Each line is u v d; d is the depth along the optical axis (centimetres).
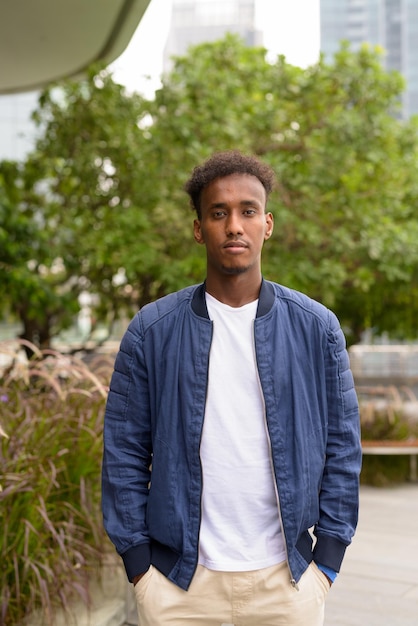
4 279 718
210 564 187
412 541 531
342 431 199
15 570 311
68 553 341
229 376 192
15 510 325
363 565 477
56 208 834
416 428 753
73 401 412
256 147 775
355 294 950
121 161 793
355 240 796
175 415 192
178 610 191
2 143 1742
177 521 188
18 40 697
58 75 798
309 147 768
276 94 802
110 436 201
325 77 788
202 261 705
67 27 663
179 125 725
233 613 191
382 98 800
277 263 731
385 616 391
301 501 188
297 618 191
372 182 838
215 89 766
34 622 322
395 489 705
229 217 191
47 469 355
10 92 851
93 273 834
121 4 606
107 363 487
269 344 192
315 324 197
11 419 373
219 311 195
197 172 198
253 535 188
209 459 189
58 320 907
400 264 815
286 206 746
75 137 820
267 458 189
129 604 361
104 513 199
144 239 730
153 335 197
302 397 192
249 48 845
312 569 195
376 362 1105
